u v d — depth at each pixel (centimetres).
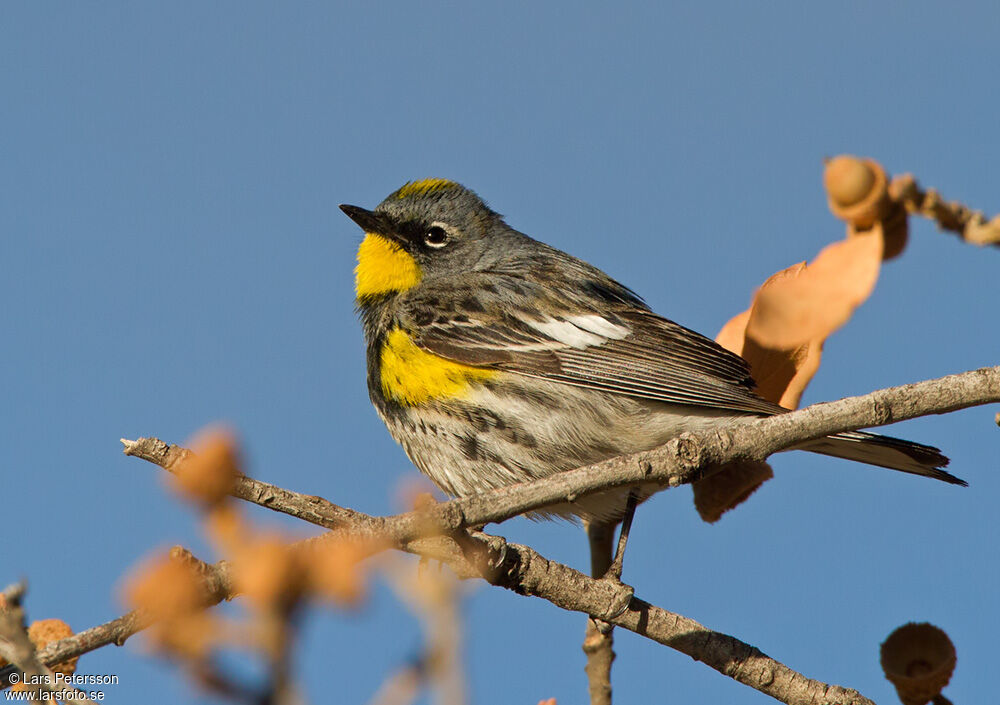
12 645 620
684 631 1070
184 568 396
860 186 554
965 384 891
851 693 1066
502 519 841
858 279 579
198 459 389
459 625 535
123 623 666
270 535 388
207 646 386
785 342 592
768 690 1068
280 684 380
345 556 382
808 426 894
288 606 379
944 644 773
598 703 1052
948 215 534
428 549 1024
